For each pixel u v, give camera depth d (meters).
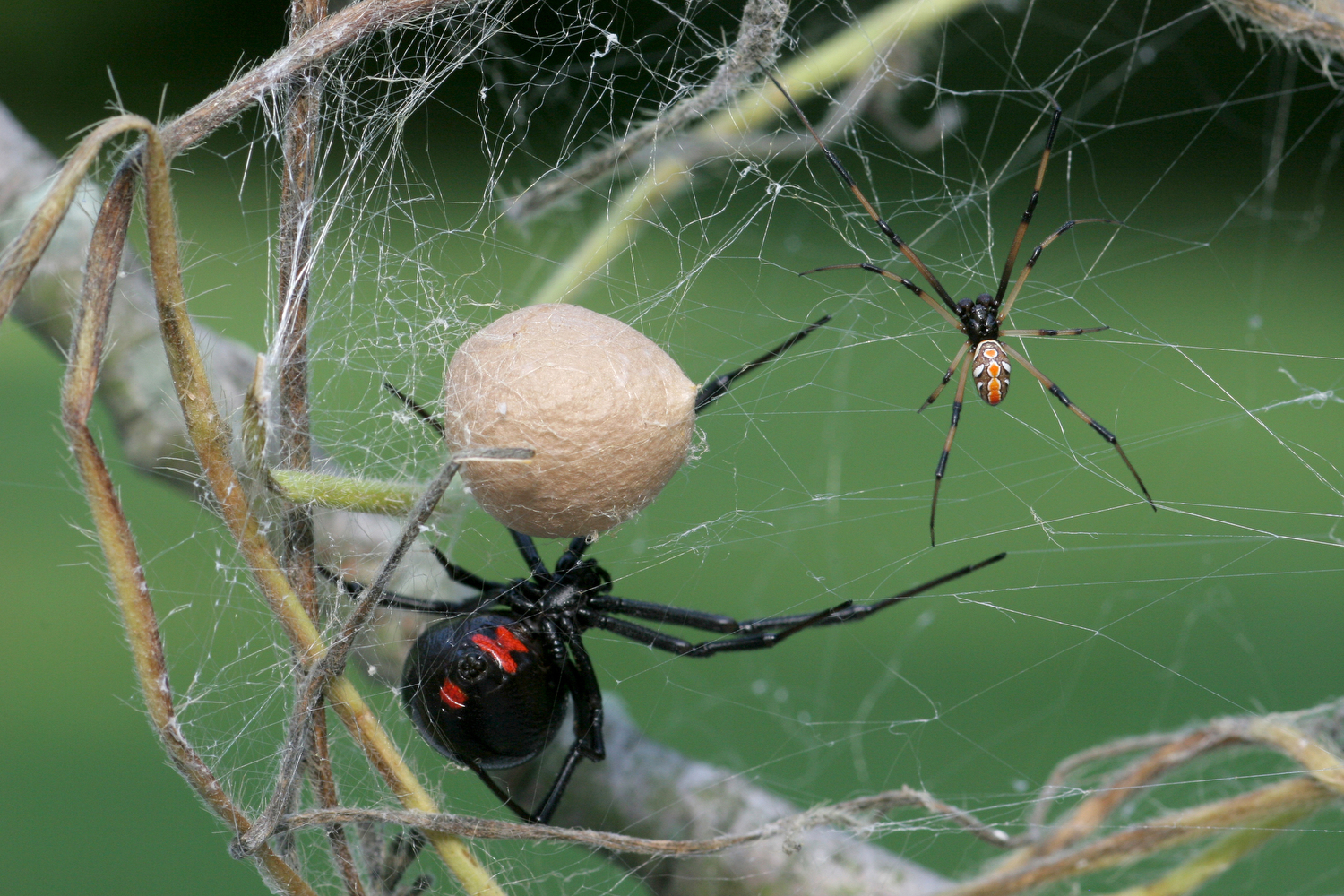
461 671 0.21
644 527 0.36
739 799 0.23
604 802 0.23
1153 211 0.89
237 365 0.23
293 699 0.20
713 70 0.23
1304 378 0.58
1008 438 0.51
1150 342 0.27
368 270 0.23
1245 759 0.25
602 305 0.25
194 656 0.25
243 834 0.20
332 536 0.22
